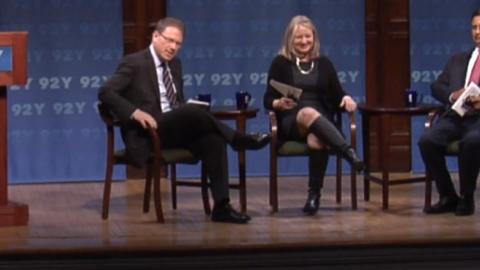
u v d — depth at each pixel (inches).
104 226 288.2
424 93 393.7
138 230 280.1
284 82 312.0
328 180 380.8
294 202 328.5
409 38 392.2
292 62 313.6
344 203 326.0
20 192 363.3
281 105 302.5
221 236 268.1
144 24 385.1
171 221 295.9
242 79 390.0
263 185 370.9
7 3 378.0
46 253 253.3
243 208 304.5
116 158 300.4
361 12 391.2
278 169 393.1
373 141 391.9
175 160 290.4
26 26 379.9
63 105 384.8
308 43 312.2
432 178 303.9
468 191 298.5
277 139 307.1
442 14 392.8
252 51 389.4
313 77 312.2
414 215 300.8
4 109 286.8
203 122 290.4
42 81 382.3
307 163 392.8
